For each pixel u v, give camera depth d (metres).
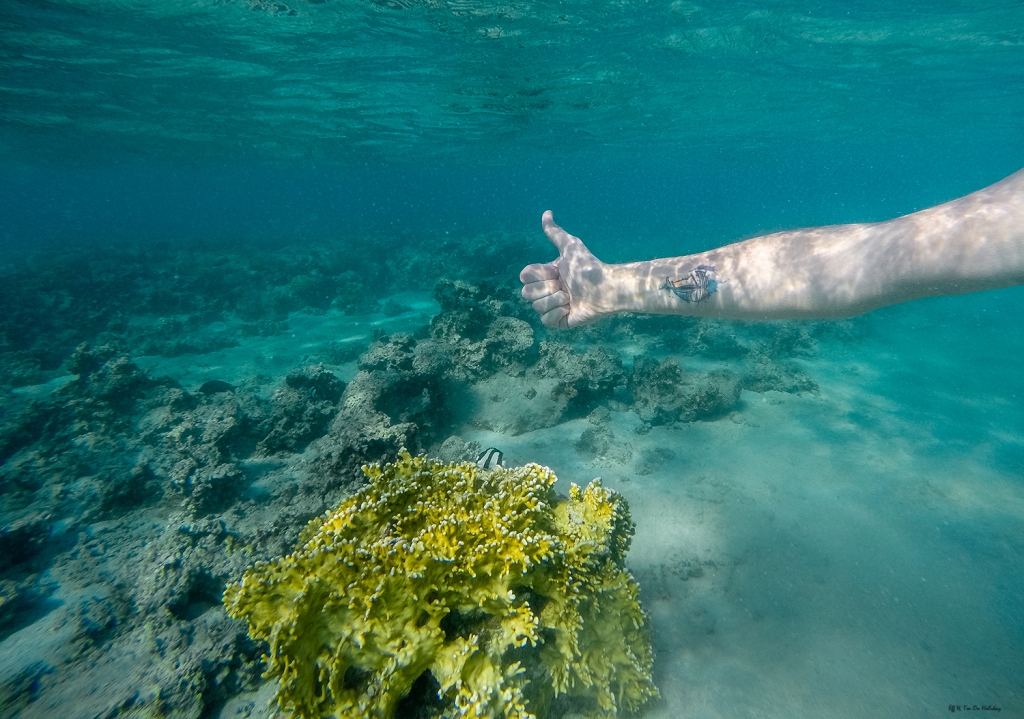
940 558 6.43
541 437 9.72
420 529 3.21
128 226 71.50
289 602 2.74
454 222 55.44
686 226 55.91
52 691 4.73
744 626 5.41
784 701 4.52
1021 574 6.10
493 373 11.34
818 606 5.70
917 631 5.33
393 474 3.70
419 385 9.54
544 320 2.78
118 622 5.46
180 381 14.09
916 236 1.65
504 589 2.95
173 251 33.09
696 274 2.18
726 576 6.19
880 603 5.72
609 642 3.77
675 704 4.42
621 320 15.33
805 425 10.15
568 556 3.33
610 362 11.24
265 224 64.81
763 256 2.04
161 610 5.30
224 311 21.61
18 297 19.67
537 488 3.50
